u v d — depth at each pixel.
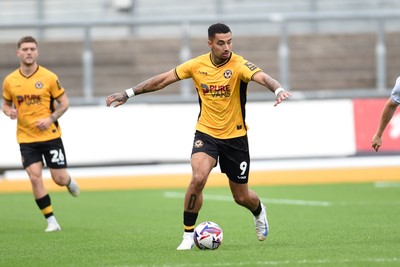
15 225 45.09
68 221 46.69
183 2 95.88
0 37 95.12
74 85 91.56
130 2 95.69
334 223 41.94
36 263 28.75
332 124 73.25
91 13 96.00
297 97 74.38
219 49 30.19
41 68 41.38
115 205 56.97
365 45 93.44
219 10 95.75
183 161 73.38
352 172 73.25
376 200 55.69
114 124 72.94
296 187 68.50
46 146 41.56
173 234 38.59
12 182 73.00
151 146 73.19
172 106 73.44
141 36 94.88
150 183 73.25
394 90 30.50
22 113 41.19
